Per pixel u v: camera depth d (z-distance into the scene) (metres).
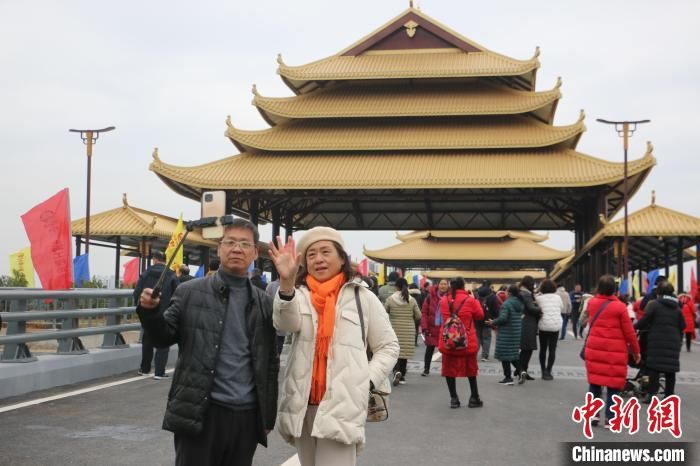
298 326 4.75
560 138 42.88
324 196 47.59
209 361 4.57
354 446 4.79
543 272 94.31
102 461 7.44
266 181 43.09
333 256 5.09
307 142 45.00
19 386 11.52
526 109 44.06
